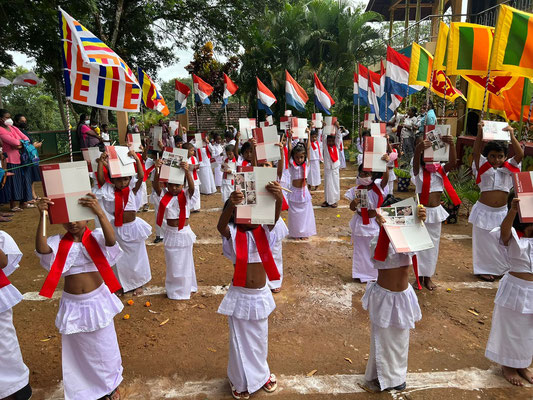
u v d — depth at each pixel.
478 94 7.64
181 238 4.99
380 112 10.62
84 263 3.04
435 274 5.74
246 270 3.08
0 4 12.52
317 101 10.99
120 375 3.33
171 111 42.81
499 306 3.41
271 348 4.02
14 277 5.96
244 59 20.92
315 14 21.38
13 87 36.50
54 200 2.84
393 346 3.21
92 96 4.50
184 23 21.16
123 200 4.99
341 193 11.11
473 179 9.12
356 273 5.54
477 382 3.44
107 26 19.30
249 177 2.89
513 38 4.46
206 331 4.39
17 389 3.12
